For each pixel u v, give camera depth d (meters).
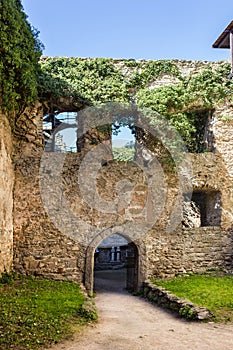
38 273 9.34
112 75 11.01
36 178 9.70
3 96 8.51
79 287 8.87
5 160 8.86
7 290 7.55
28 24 9.23
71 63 10.89
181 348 4.99
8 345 4.58
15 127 9.88
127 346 5.04
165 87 10.77
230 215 10.59
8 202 9.07
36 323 5.45
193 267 10.14
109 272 14.45
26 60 8.84
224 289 8.09
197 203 12.27
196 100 10.91
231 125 10.95
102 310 7.60
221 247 10.43
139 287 9.64
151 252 9.85
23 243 9.43
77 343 5.03
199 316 6.32
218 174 10.67
